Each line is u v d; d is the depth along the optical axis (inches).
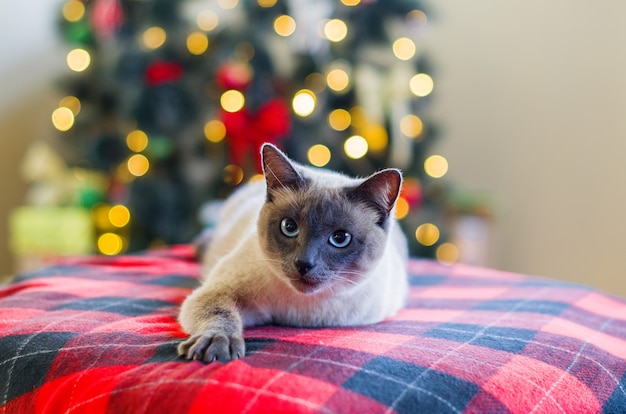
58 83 128.7
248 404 35.0
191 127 115.2
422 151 120.2
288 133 112.2
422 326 52.1
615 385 46.2
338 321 52.8
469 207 127.5
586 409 42.8
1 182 147.9
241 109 112.3
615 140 120.2
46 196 130.5
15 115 148.3
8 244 149.7
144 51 112.8
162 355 41.9
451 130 142.9
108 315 52.0
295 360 40.1
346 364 39.9
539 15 129.2
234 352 41.3
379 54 125.3
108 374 40.1
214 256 67.2
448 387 39.5
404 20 116.3
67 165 129.3
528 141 133.2
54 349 44.6
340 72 113.4
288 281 49.3
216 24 120.6
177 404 35.6
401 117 116.4
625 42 117.5
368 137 114.5
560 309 59.8
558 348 48.0
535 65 130.8
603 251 123.7
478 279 76.7
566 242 129.2
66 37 127.1
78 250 124.3
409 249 115.6
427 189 122.0
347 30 115.4
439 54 143.5
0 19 143.4
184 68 115.7
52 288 62.1
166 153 117.6
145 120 110.1
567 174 128.0
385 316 56.3
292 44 117.0
